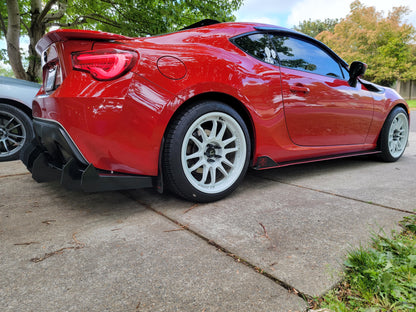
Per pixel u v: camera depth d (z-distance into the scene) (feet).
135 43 4.72
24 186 6.59
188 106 4.95
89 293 2.83
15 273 3.16
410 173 7.79
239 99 5.41
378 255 3.28
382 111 8.69
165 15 24.89
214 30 5.93
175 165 4.86
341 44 89.56
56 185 6.66
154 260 3.42
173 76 4.64
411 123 25.31
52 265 3.32
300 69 6.69
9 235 4.11
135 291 2.85
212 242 3.85
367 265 3.10
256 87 5.62
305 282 2.95
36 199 5.70
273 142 6.09
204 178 5.36
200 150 5.25
